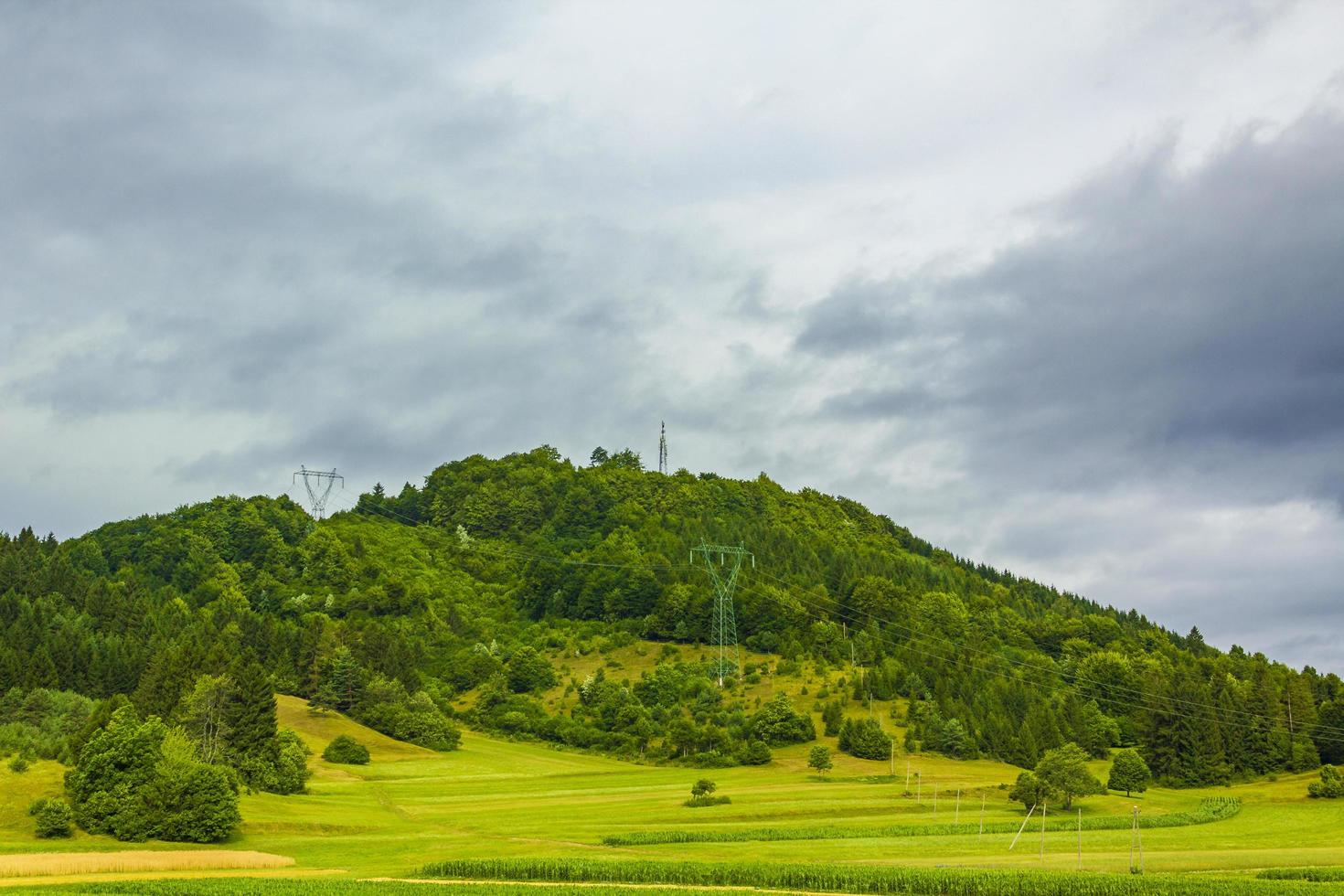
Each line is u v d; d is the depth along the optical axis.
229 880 97.31
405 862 116.12
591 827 144.50
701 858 117.88
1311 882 98.88
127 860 106.75
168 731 141.12
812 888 100.69
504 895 91.69
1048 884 97.19
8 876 98.88
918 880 99.12
